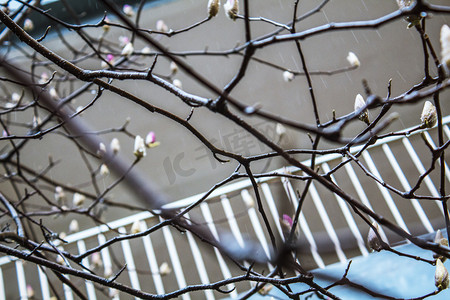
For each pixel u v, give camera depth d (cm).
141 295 215
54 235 257
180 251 802
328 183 131
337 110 826
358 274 468
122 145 844
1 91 654
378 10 859
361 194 726
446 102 806
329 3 866
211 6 248
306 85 845
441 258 197
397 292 416
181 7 883
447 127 750
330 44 858
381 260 487
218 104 128
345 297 343
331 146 774
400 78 826
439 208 716
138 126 855
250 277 209
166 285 795
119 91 179
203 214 718
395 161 723
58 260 430
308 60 856
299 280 200
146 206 709
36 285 804
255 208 762
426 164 783
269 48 864
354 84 838
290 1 870
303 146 781
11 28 185
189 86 854
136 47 802
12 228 655
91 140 513
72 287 273
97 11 833
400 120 793
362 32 860
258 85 852
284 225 221
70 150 867
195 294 786
